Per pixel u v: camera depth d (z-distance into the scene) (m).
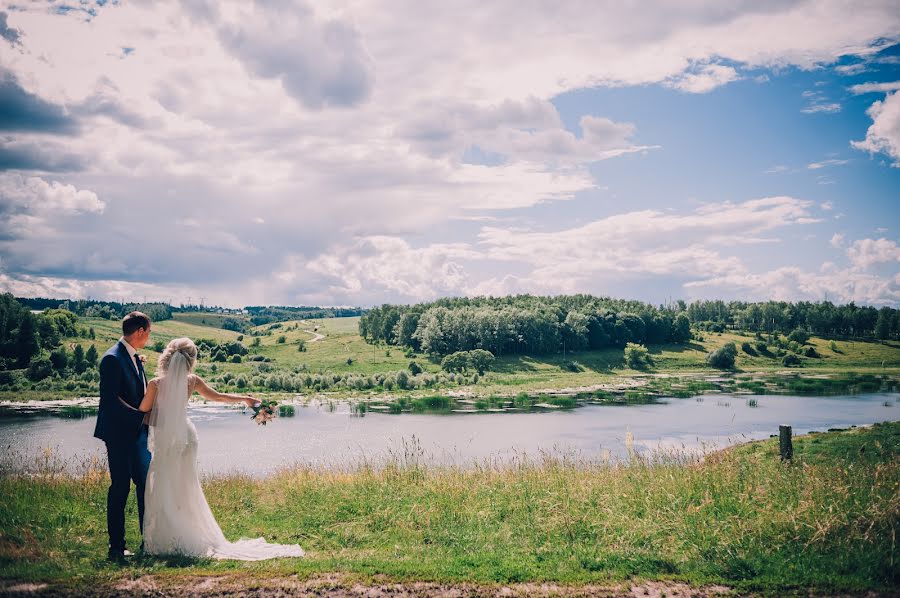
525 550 7.41
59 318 129.38
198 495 7.12
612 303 190.62
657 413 59.41
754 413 57.44
